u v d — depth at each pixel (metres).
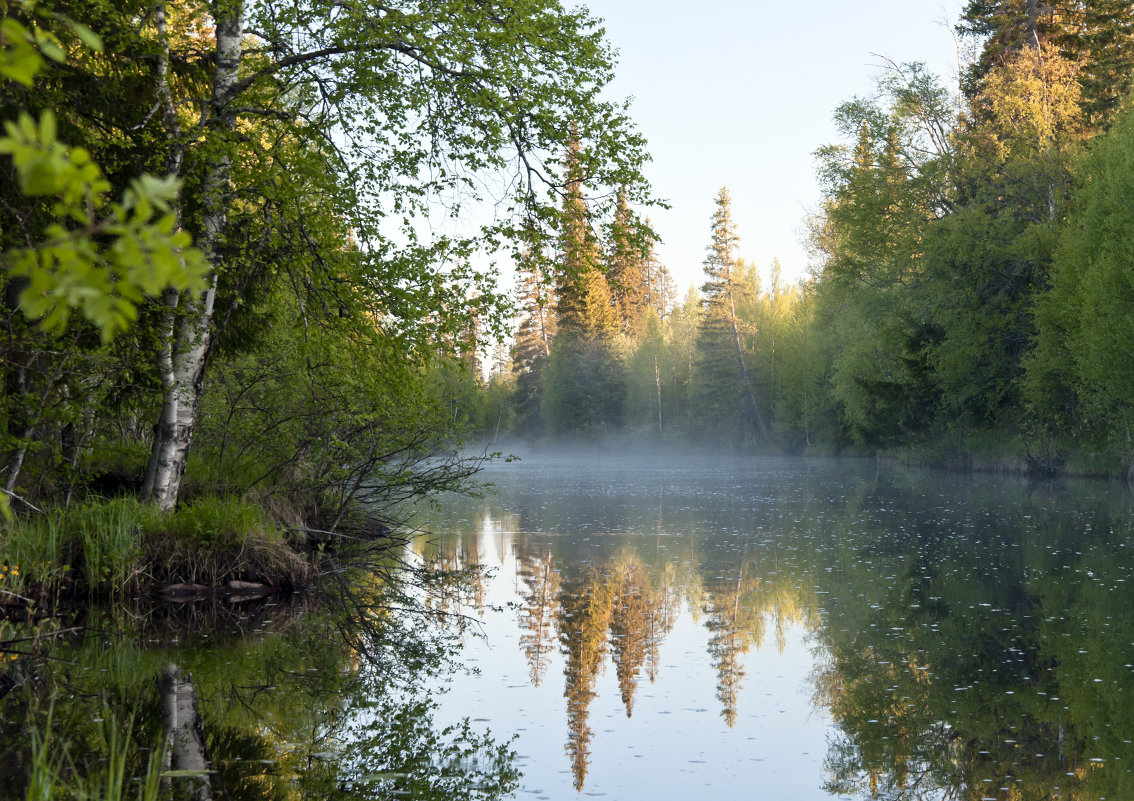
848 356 39.75
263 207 10.36
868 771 5.29
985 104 31.94
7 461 10.19
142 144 9.71
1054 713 6.39
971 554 13.95
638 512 21.66
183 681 7.11
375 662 7.86
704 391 63.50
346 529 14.62
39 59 1.51
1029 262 29.34
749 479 34.62
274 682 7.16
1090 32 33.31
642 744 5.78
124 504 10.33
